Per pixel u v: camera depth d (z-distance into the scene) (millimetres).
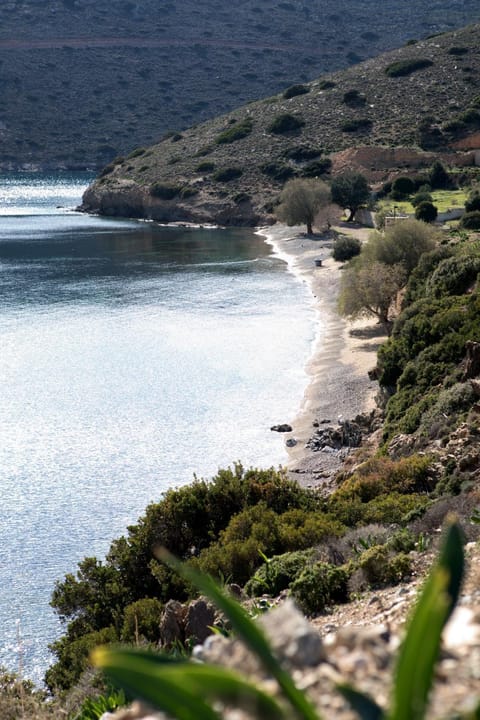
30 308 134500
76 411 84812
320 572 19656
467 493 31141
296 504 39531
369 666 5184
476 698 4516
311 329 117688
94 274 165875
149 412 84125
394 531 26172
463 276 84500
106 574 36125
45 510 62625
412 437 53344
